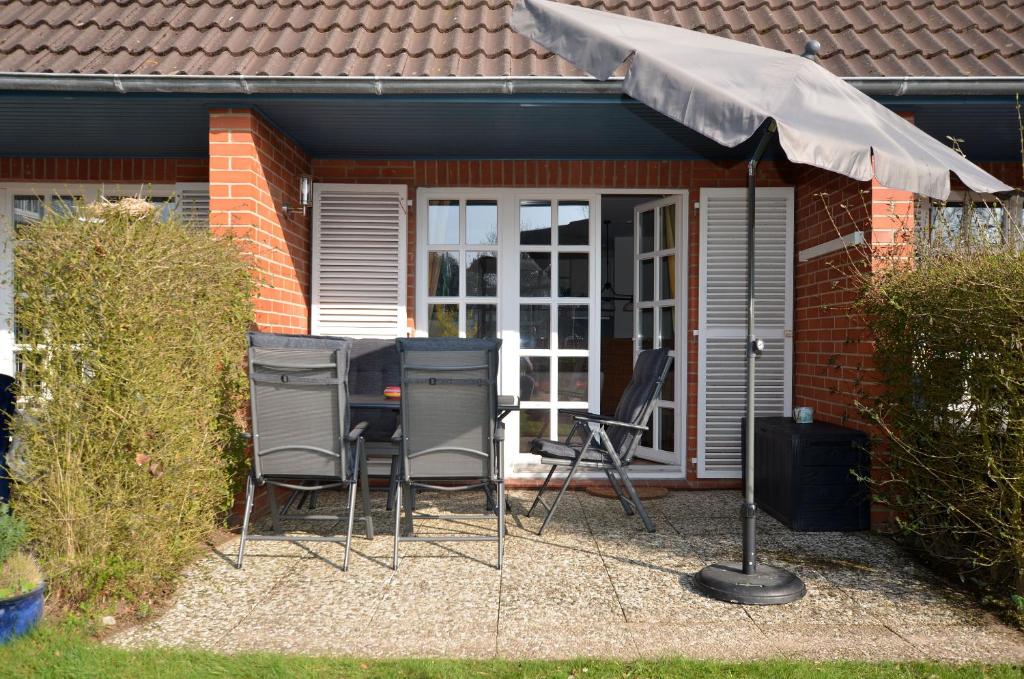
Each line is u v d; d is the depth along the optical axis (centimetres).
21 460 350
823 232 595
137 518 357
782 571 402
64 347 346
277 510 471
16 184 654
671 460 690
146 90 478
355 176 661
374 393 608
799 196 653
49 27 557
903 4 597
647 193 681
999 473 358
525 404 682
